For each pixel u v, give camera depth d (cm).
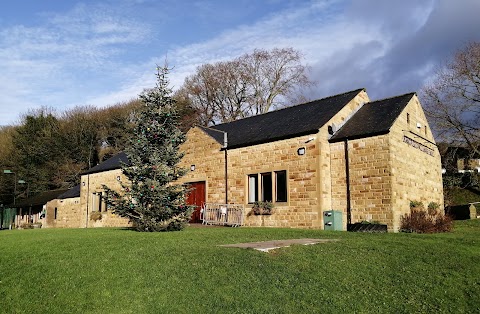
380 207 1798
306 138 1945
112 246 1114
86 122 5138
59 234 1477
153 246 1109
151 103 1642
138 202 1577
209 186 2320
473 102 3369
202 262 947
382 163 1814
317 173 1892
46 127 5200
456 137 3434
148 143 1597
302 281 883
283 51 4669
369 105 2253
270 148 2073
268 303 789
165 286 834
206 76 4956
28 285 857
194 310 757
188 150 2452
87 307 768
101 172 3153
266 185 2097
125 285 841
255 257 987
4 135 5528
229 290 823
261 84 4703
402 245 1206
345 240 1284
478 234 1571
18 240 1297
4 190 4931
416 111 2197
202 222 2252
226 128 2641
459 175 3453
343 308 800
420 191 2106
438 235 1490
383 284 912
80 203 3353
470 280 966
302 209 1923
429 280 948
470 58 3347
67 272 905
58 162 5012
